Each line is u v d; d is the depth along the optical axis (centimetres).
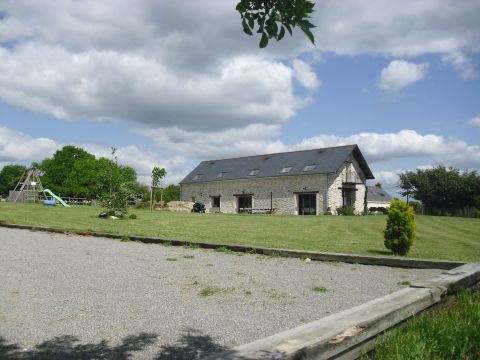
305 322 429
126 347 355
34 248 900
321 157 3856
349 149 3784
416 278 660
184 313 454
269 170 4075
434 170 4838
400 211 959
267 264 778
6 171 8219
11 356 331
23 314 438
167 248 972
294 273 693
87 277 623
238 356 241
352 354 296
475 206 4700
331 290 573
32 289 541
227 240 1130
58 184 6094
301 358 250
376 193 6000
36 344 358
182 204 3834
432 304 418
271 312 463
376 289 581
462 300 458
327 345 269
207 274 668
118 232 1244
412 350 313
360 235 1500
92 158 6356
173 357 335
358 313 336
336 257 818
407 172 4978
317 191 3684
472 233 1700
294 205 3819
